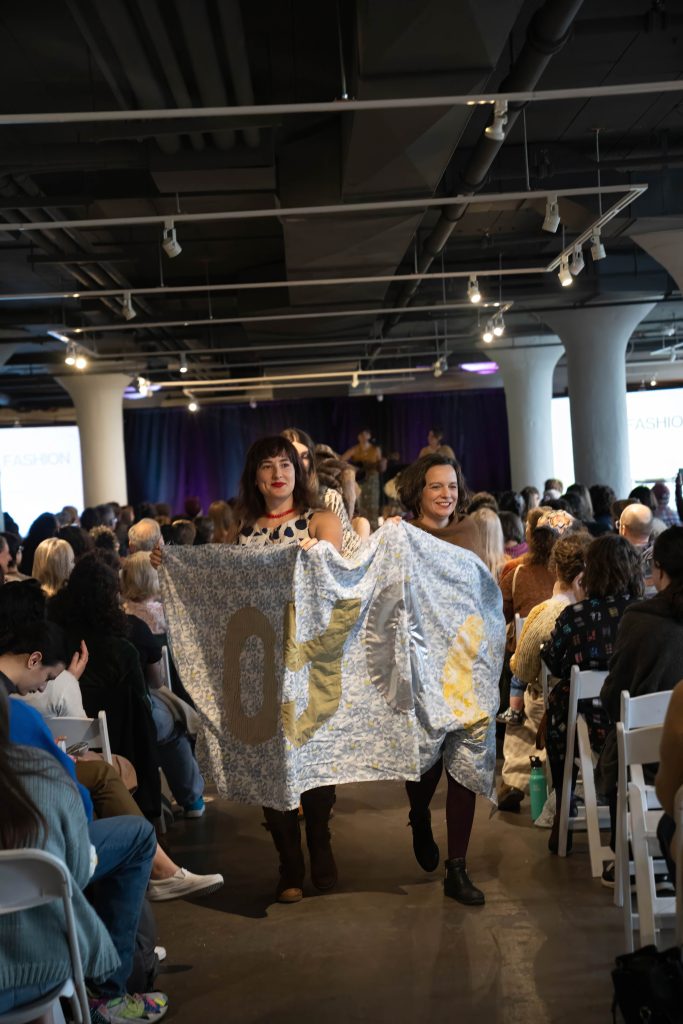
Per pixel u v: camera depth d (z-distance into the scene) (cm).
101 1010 304
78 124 762
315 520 412
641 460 2261
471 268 1498
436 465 439
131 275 1473
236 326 1766
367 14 538
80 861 242
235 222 1188
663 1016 267
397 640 391
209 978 345
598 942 357
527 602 584
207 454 2409
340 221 923
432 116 671
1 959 231
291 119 851
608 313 1616
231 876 443
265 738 385
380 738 392
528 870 430
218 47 661
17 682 299
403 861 448
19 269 1330
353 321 1498
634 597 436
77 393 1989
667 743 272
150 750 443
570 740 432
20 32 715
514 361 2017
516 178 999
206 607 396
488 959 347
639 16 719
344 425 2405
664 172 1062
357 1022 309
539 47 596
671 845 292
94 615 445
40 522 957
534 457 2025
